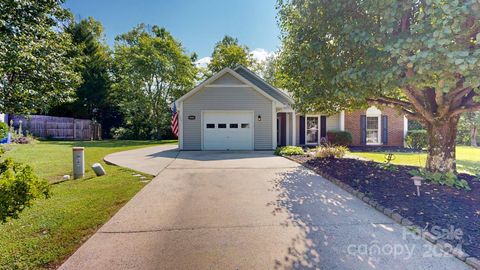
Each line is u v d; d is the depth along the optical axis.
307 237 3.23
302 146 16.22
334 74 5.93
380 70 4.64
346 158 9.31
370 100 7.12
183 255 2.81
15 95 9.34
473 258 2.62
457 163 9.35
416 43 3.93
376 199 4.55
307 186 5.77
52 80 10.45
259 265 2.61
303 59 6.04
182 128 13.59
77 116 28.09
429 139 6.33
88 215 4.02
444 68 3.75
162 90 28.08
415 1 4.36
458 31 3.63
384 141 16.42
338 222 3.71
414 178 4.65
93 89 27.98
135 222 3.74
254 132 13.85
